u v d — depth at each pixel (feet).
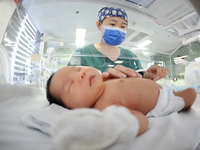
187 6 3.74
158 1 3.77
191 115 2.10
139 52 4.55
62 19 5.02
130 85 2.36
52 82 2.34
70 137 0.76
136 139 1.20
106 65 4.00
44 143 1.10
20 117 1.71
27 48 4.22
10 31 3.65
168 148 1.04
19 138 1.18
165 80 3.85
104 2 4.09
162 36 5.67
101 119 0.90
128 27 4.91
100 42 4.66
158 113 2.18
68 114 0.91
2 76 2.80
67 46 4.25
